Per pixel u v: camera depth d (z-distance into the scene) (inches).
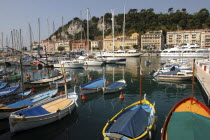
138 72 2206.0
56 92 1076.5
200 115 644.1
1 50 3385.8
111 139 531.2
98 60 2896.2
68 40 6673.2
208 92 1045.8
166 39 6860.2
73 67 2600.9
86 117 836.6
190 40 6235.2
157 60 3727.9
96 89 1232.8
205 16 7229.3
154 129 650.8
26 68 2743.6
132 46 6476.4
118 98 1130.0
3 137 668.1
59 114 748.0
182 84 1499.8
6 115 767.7
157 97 1142.3
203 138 508.4
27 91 1120.8
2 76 1807.3
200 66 2357.3
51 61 2999.5
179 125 580.1
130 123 588.4
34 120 677.3
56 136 673.0
